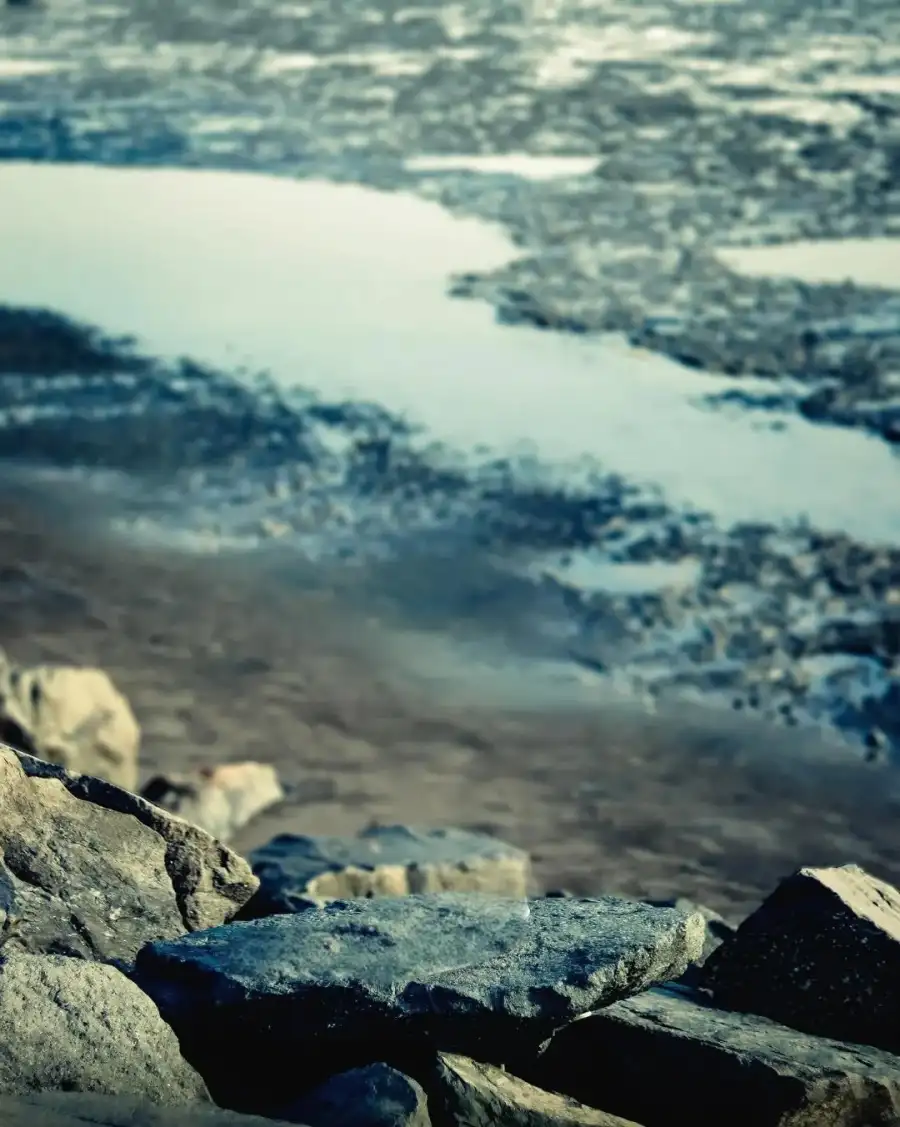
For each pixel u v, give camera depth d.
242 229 27.39
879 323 22.31
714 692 13.22
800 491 17.23
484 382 20.62
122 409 19.83
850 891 5.44
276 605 14.88
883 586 15.06
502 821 11.24
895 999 5.18
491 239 26.75
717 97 36.06
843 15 46.16
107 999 4.38
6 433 19.11
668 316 22.91
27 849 5.00
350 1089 4.29
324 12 48.25
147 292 24.20
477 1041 4.55
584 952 4.75
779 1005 5.25
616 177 30.08
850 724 12.70
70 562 15.78
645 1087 4.75
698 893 10.30
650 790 11.73
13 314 23.12
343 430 19.16
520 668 13.66
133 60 42.00
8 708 10.91
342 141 33.22
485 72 39.31
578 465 17.97
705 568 15.45
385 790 11.69
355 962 4.69
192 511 17.03
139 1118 4.03
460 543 16.14
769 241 26.20
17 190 29.80
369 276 24.86
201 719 12.77
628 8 48.12
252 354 21.73
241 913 6.51
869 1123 4.71
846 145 31.84
